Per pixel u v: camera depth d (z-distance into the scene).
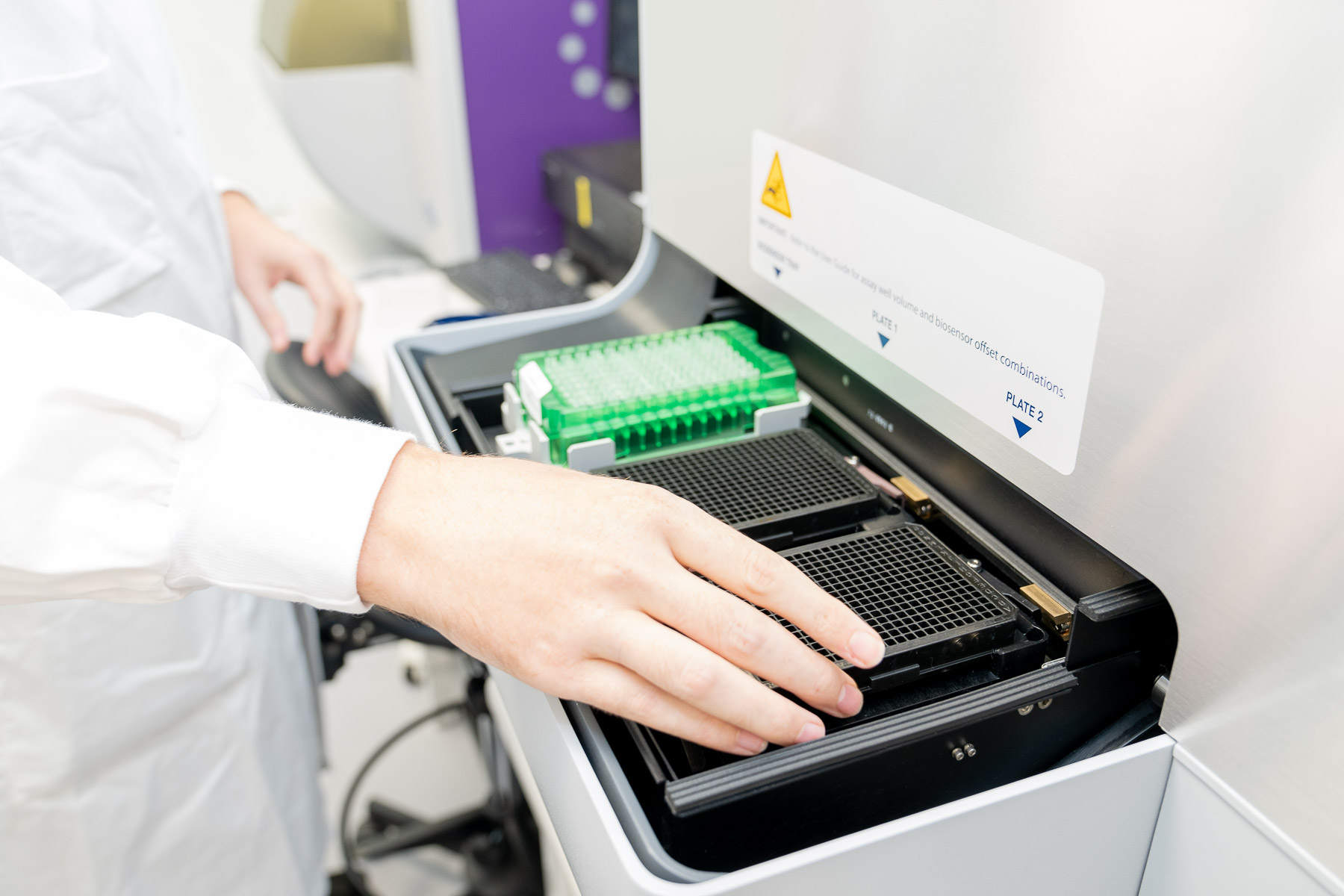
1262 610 0.31
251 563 0.38
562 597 0.34
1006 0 0.36
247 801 0.82
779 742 0.34
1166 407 0.33
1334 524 0.28
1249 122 0.28
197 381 0.39
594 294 1.36
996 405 0.41
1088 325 0.35
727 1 0.56
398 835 1.14
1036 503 0.43
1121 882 0.40
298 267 0.97
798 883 0.31
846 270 0.50
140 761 0.74
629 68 1.40
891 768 0.36
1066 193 0.35
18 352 0.36
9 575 0.36
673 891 0.30
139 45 0.75
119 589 0.39
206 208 0.82
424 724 1.36
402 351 0.67
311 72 1.47
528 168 1.50
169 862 0.77
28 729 0.67
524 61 1.42
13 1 0.63
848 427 0.56
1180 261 0.31
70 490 0.37
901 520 0.48
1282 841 0.33
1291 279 0.28
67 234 0.65
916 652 0.38
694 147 0.64
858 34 0.45
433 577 0.36
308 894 0.91
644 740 0.37
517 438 0.58
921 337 0.46
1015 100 0.36
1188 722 0.35
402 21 1.47
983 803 0.33
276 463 0.38
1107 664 0.39
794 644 0.34
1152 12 0.30
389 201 1.61
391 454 0.38
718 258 0.65
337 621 0.98
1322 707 0.30
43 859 0.72
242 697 0.80
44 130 0.63
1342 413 0.27
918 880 0.34
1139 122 0.31
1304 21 0.26
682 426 0.56
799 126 0.52
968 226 0.41
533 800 0.53
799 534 0.46
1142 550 0.35
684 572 0.34
